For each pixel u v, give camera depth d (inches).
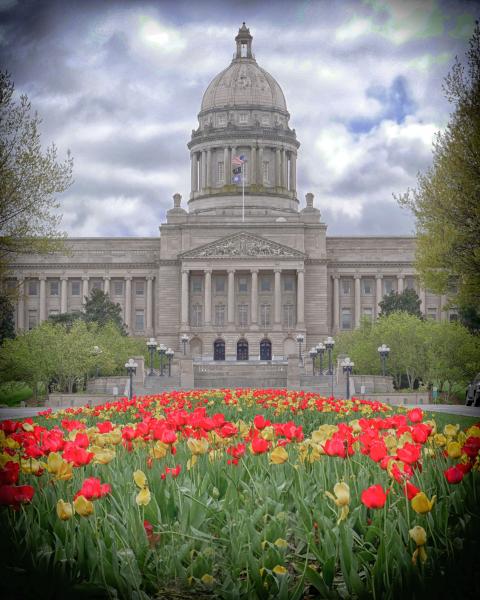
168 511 478.0
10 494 408.2
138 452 572.4
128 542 426.6
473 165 1883.6
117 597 399.9
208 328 5782.5
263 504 460.1
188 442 493.0
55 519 450.3
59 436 523.8
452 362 3280.0
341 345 4569.4
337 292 6102.4
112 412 1119.0
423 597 379.2
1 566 404.8
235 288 5915.4
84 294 6151.6
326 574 400.8
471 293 2069.4
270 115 6958.7
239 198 6658.5
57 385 3870.6
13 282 6112.2
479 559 406.6
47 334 3417.8
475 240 1995.6
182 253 5812.0
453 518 464.1
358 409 1202.6
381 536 400.2
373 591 381.4
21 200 2188.7
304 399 1208.2
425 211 2048.5
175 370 4033.0
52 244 2358.5
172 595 417.7
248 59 7204.7
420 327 3543.3
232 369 4099.4
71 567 406.0
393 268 6102.4
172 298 5974.4
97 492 404.8
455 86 1841.8
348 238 6127.0
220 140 6830.7
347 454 490.9
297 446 590.2
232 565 420.5
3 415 2142.0
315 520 450.3
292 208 6806.1
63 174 2255.2
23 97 2087.8
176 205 6412.4
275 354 5757.9
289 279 5969.5
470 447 457.4
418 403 3061.0
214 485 516.7
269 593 400.8
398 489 473.4
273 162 6884.8
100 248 6161.4
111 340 4092.0
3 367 3326.8
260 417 580.7
